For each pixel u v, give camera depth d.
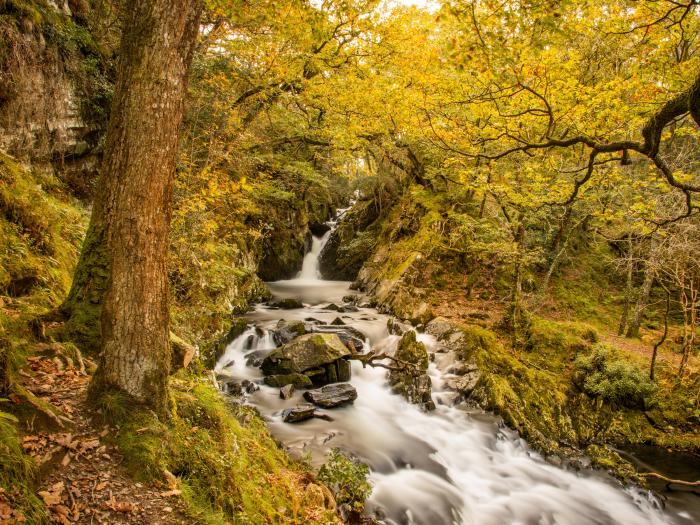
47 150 8.23
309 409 8.73
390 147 15.77
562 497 8.17
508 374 11.47
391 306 15.92
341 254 23.52
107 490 3.04
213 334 9.80
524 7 4.42
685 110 4.27
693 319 12.30
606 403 11.47
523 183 11.57
